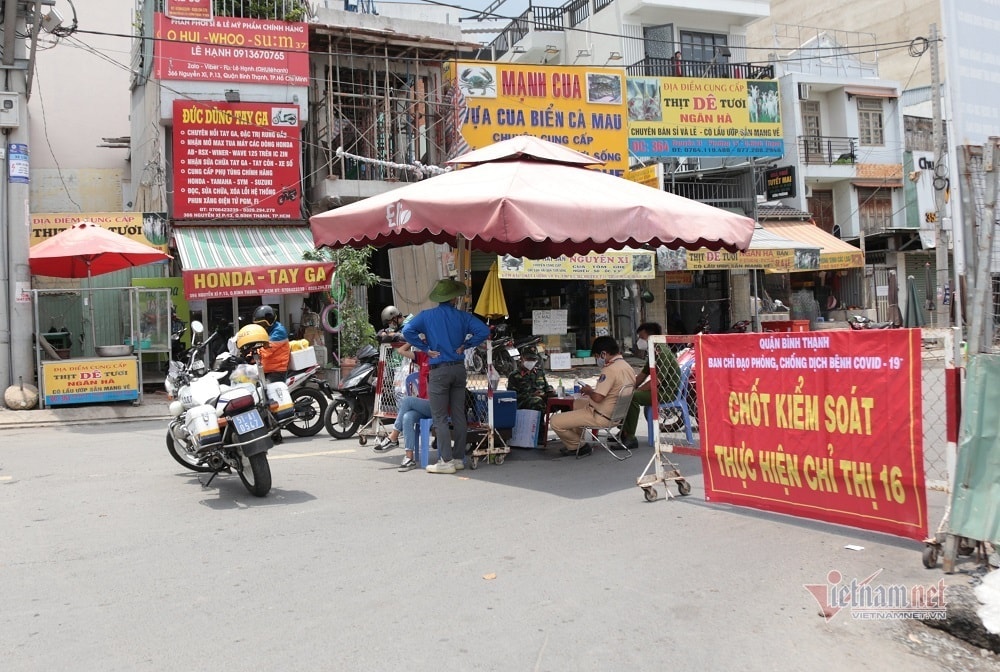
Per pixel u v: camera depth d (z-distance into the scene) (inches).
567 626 148.6
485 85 723.4
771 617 153.3
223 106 634.2
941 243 756.6
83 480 280.8
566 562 185.3
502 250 381.7
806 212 953.5
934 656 138.1
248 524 219.6
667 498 247.3
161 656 136.3
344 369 597.0
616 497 250.7
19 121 483.8
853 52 1074.1
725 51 978.7
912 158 1036.5
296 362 379.6
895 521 185.5
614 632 146.0
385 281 695.7
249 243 626.2
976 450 168.9
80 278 563.2
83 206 831.7
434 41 701.9
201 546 199.0
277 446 355.6
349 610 156.3
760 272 931.3
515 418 328.5
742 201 865.5
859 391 190.7
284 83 653.9
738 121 862.5
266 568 181.6
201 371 278.8
